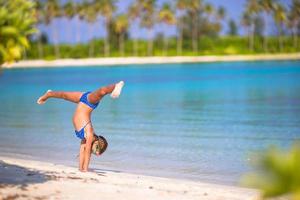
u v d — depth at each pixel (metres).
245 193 9.83
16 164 12.70
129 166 13.21
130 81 58.88
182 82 54.81
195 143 16.58
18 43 7.07
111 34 126.81
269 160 2.67
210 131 19.20
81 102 11.31
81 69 98.12
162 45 127.88
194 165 13.27
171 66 101.00
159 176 11.98
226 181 11.38
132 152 15.12
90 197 8.20
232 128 19.91
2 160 13.57
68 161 14.15
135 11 121.50
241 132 18.83
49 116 25.67
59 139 18.05
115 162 13.73
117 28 120.19
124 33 128.38
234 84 49.53
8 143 17.25
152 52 122.88
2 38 7.01
